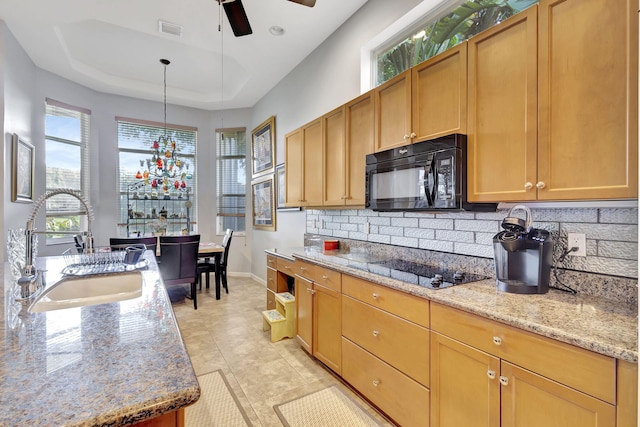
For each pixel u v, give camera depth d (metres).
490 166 1.49
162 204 5.34
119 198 4.96
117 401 0.56
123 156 5.00
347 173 2.45
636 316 1.13
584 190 1.17
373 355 1.84
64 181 4.27
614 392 0.90
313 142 2.91
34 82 3.76
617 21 1.09
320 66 3.44
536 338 1.08
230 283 5.13
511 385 1.15
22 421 0.50
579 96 1.19
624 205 1.27
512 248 1.45
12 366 0.67
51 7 2.75
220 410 1.88
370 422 1.78
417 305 1.54
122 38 3.60
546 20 1.28
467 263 1.91
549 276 1.44
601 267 1.36
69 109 4.31
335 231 3.23
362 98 2.30
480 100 1.53
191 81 4.82
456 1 2.18
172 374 0.66
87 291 1.62
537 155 1.30
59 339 0.82
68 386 0.60
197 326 3.24
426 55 2.40
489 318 1.21
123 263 1.93
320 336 2.39
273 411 1.88
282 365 2.43
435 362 1.45
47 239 3.98
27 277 1.31
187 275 3.79
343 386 2.14
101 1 2.69
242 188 5.68
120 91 4.78
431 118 1.78
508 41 1.42
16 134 3.09
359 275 1.93
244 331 3.12
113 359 0.71
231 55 3.72
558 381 1.02
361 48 2.82
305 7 2.83
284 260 3.02
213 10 2.82
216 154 5.73
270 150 4.70
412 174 1.80
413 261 2.29
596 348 0.92
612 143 1.10
